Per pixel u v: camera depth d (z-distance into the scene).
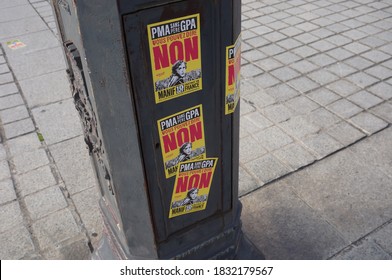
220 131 1.78
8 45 5.37
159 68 1.45
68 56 1.67
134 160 1.60
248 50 4.85
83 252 2.56
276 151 3.29
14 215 2.83
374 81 4.15
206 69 1.57
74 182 3.11
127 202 1.75
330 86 4.10
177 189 1.81
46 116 3.91
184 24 1.42
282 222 2.69
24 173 3.21
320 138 3.41
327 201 2.83
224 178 1.95
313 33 5.16
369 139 3.38
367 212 2.73
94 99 1.44
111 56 1.35
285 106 3.84
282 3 6.14
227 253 2.20
